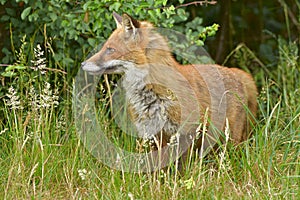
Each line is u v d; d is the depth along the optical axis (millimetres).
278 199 8375
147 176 9250
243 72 10602
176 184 8438
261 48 15008
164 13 11164
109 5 10641
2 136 10227
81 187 9133
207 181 8883
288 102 11750
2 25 12094
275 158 9461
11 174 8758
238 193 8531
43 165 8820
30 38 11242
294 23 14828
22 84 10539
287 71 12711
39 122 9578
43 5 11312
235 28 15836
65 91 11055
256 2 15992
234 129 10039
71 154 9625
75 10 11055
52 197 8789
